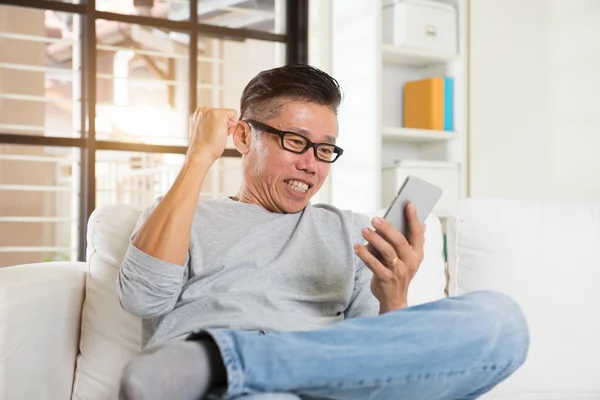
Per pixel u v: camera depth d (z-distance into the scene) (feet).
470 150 10.12
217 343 2.89
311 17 10.43
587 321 4.89
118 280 3.95
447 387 3.24
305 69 4.50
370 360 3.02
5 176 12.67
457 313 3.28
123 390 2.66
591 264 4.96
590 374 4.84
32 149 12.86
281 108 4.40
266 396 2.87
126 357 4.64
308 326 4.00
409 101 10.41
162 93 12.44
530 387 4.84
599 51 9.44
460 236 5.24
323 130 4.41
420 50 9.78
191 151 4.01
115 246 4.76
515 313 3.43
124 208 4.97
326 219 4.62
